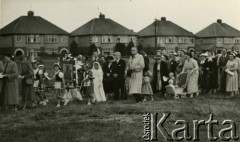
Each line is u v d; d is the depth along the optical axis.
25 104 16.23
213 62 20.48
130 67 16.89
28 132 11.26
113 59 19.38
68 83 17.03
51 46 80.75
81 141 10.12
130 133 10.95
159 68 18.97
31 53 78.06
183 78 19.06
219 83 20.91
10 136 10.78
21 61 16.36
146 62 18.02
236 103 16.36
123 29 89.12
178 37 90.94
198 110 14.31
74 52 75.12
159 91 19.16
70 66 17.20
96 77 17.53
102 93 17.81
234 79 19.73
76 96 17.38
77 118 13.50
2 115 14.55
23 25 79.00
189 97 18.98
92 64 19.27
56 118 13.70
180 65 20.72
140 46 65.12
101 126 11.91
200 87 20.89
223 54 20.72
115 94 18.41
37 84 17.28
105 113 14.30
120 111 14.36
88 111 14.69
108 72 18.95
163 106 15.53
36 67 17.50
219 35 86.88
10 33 77.38
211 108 14.70
